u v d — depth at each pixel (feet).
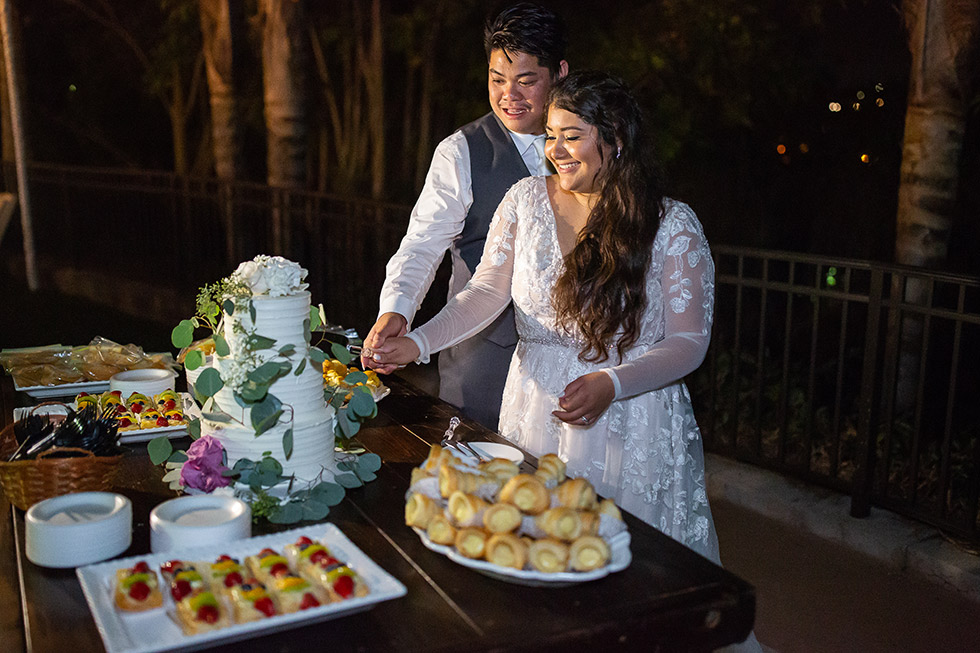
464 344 9.96
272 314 6.18
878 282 12.48
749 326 22.99
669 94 22.30
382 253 23.65
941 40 14.19
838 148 24.31
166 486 6.70
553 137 7.42
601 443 7.88
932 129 14.46
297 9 24.44
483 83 26.73
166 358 9.98
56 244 37.14
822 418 16.31
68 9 38.17
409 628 4.77
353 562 5.22
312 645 4.62
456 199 9.50
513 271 8.23
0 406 8.56
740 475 14.34
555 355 8.05
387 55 31.65
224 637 4.60
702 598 5.08
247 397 6.11
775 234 25.48
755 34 21.49
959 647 10.12
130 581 4.82
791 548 12.56
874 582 11.59
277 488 6.28
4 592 5.27
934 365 19.89
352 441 7.50
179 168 36.27
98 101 40.75
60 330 25.96
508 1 24.67
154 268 32.42
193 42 33.35
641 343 7.73
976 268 20.54
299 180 25.55
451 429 7.70
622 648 4.89
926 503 12.38
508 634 4.71
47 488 6.04
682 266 7.43
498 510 5.23
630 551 5.51
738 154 25.49
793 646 10.12
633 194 7.30
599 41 22.26
